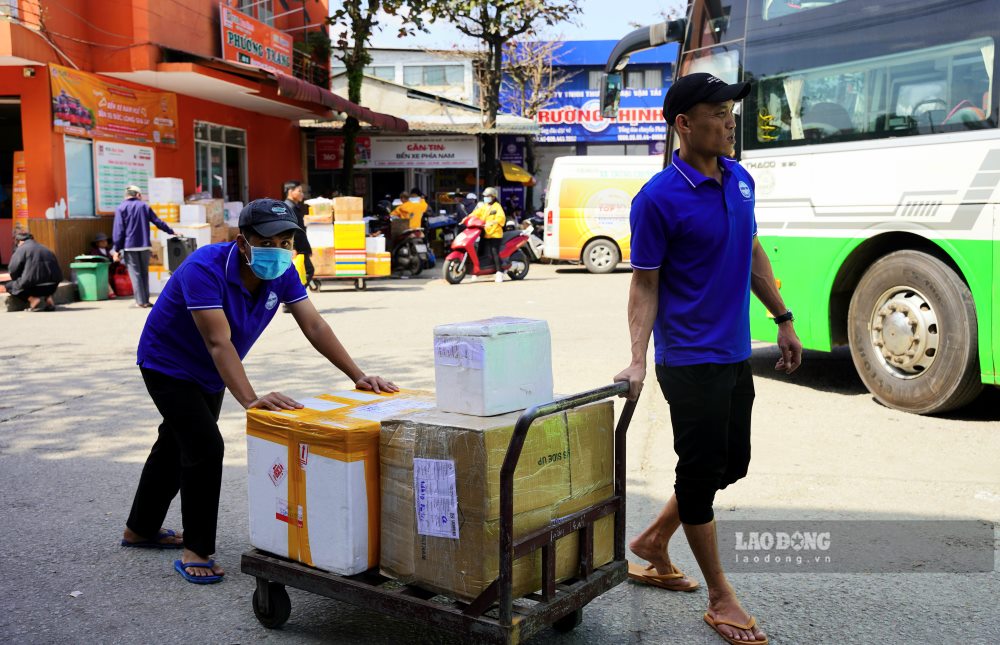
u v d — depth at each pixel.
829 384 7.32
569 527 2.90
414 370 7.98
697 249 3.00
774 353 8.85
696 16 7.90
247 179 20.80
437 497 2.82
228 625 3.35
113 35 14.98
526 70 37.09
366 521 3.04
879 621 3.27
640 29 8.41
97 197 14.95
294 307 3.77
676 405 3.07
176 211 15.11
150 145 16.42
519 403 2.98
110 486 5.00
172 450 3.97
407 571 2.96
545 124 37.09
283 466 3.19
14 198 14.30
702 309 3.03
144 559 4.00
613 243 18.28
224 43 17.22
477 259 16.45
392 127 21.19
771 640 3.14
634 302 3.10
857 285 6.71
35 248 12.65
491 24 23.67
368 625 3.33
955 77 5.95
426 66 34.09
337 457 3.00
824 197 6.82
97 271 14.08
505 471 2.61
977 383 5.92
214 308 3.48
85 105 14.57
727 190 3.03
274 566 3.20
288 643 3.19
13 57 13.11
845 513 4.37
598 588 3.04
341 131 24.02
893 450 5.41
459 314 11.89
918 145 6.15
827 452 5.38
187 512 3.75
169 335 3.67
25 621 3.39
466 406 2.93
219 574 3.78
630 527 4.20
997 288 5.68
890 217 6.34
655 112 36.78
